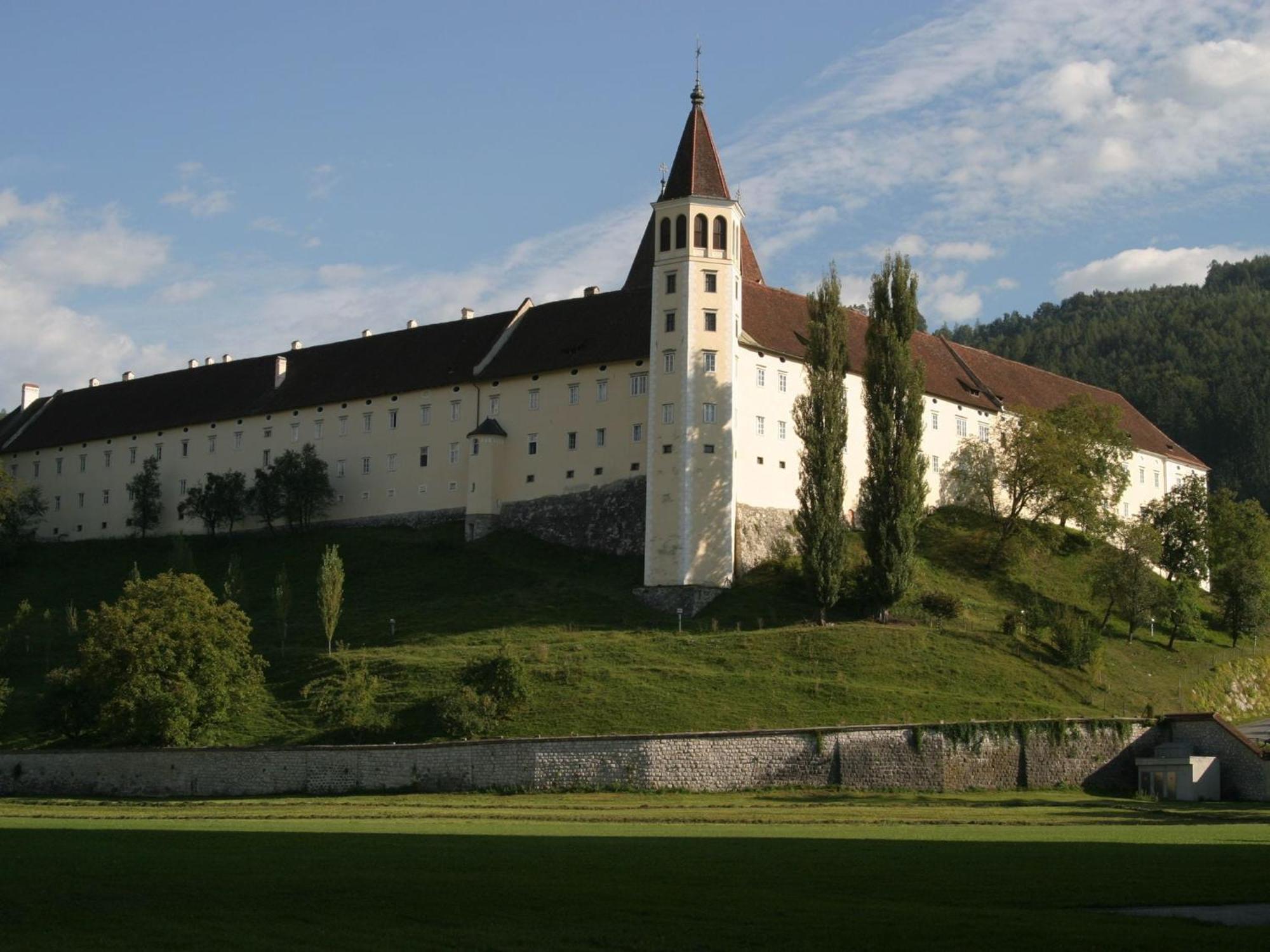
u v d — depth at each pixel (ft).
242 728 338.95
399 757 300.40
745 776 295.69
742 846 185.98
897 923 123.65
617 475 460.55
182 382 599.57
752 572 437.58
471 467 484.33
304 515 519.60
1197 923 124.47
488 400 495.00
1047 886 147.02
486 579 449.48
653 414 439.63
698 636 384.88
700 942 115.65
